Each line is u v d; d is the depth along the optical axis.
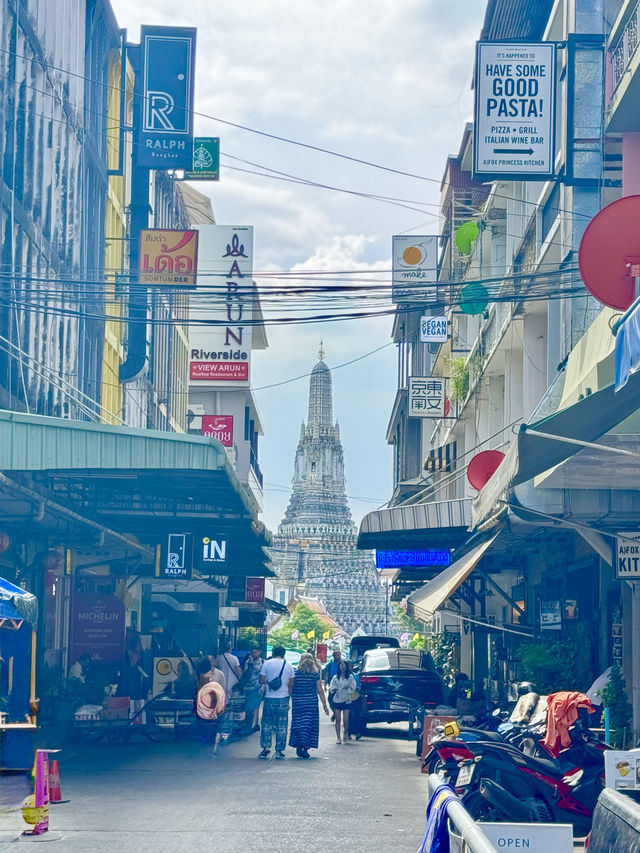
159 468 16.20
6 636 14.43
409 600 22.88
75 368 31.00
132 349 39.72
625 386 10.05
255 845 10.51
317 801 13.80
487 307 32.31
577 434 11.74
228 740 21.89
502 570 30.02
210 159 37.97
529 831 5.79
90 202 33.34
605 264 11.65
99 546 26.03
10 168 24.06
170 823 11.80
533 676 19.16
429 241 32.56
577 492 14.52
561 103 21.69
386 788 15.32
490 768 10.23
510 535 22.34
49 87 27.33
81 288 31.08
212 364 48.53
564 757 10.92
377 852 10.20
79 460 15.76
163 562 28.28
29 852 10.07
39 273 26.59
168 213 50.50
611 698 16.72
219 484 20.78
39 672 22.64
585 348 16.91
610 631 18.91
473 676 37.00
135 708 22.55
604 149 19.80
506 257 30.31
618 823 3.89
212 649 45.69
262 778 16.34
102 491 22.33
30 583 23.98
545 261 23.14
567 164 19.84
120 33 35.38
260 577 50.81
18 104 24.89
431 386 44.94
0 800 13.29
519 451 11.23
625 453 10.73
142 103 29.80
